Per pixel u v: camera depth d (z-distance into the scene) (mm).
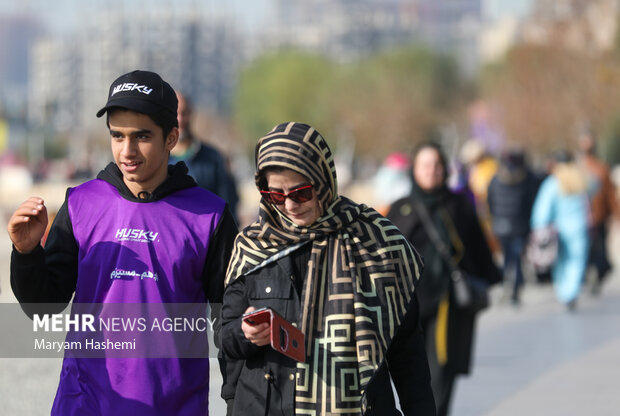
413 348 6898
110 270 6973
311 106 193250
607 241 27734
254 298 6633
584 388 15703
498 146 120000
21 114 168875
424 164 12438
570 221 24953
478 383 16203
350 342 6492
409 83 179750
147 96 6898
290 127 6578
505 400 14938
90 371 6922
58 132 180875
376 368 6422
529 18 118438
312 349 6496
